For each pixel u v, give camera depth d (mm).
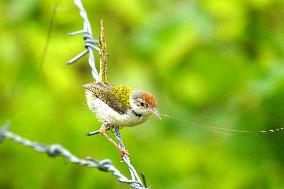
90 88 11062
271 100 14000
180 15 14055
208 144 14156
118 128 11359
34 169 13484
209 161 14023
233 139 14227
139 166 13594
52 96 13508
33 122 13305
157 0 14305
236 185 13969
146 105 11156
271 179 14125
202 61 14156
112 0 13992
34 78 13414
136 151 13609
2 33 13672
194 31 13930
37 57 13617
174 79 14125
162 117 14016
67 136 13352
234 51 14430
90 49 10859
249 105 14258
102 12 14031
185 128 14117
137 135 13719
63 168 13492
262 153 14195
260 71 14172
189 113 14195
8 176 13539
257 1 14203
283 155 14203
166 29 13977
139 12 14055
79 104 13586
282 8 14414
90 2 13977
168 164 13734
